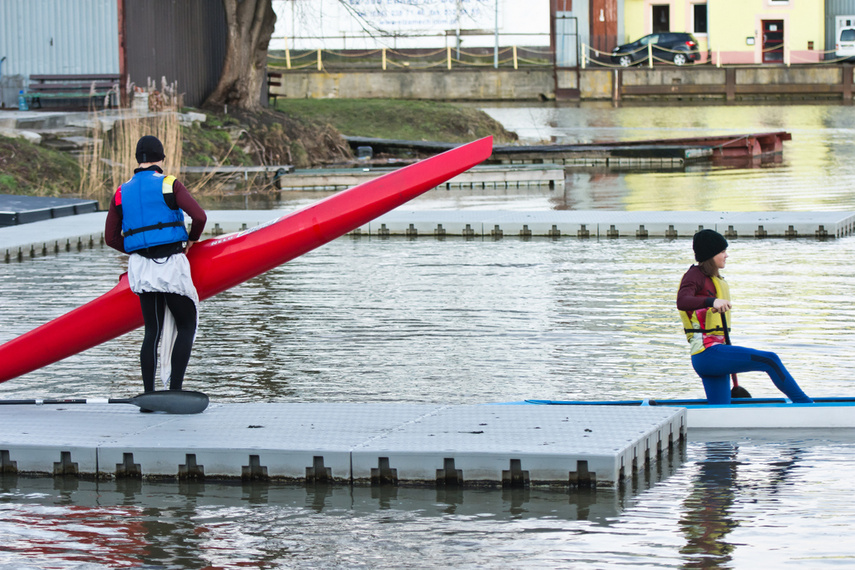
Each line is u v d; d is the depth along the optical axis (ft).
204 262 42.06
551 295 70.23
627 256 87.61
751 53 324.19
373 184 42.06
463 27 310.04
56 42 171.83
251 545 29.14
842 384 46.50
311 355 54.08
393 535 29.66
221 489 34.09
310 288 74.64
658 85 311.27
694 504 31.55
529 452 33.30
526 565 27.32
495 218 105.70
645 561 27.37
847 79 309.01
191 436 36.17
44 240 94.94
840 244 92.32
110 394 46.85
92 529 30.53
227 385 48.16
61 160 144.56
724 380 40.83
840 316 61.16
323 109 242.99
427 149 209.77
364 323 62.08
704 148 194.39
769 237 97.55
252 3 193.47
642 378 48.26
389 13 256.73
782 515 30.42
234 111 193.77
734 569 26.73
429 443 34.58
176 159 153.48
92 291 74.02
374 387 47.52
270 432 36.52
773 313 62.28
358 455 34.09
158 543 29.37
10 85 172.35
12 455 35.70
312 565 27.66
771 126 245.04
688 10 325.21
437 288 73.97
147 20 177.68
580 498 32.37
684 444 37.93
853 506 31.01
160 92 168.14
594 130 242.37
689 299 39.81
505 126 253.44
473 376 49.26
